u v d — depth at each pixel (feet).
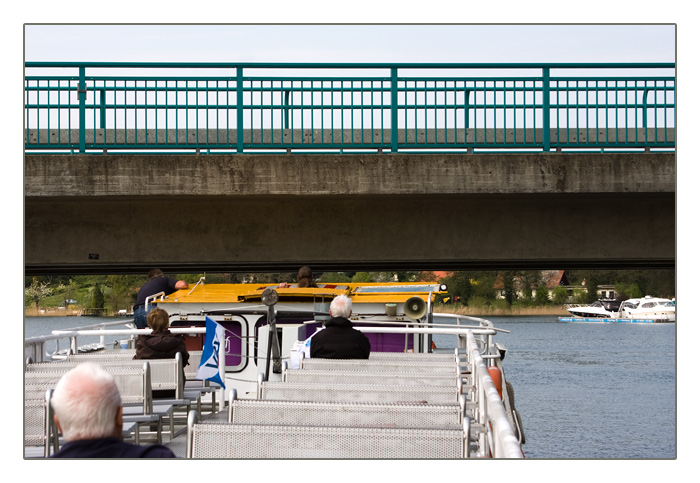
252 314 33.96
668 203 52.70
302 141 50.70
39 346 28.78
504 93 51.47
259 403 16.74
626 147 51.39
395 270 60.39
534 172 49.49
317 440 15.03
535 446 68.59
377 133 51.49
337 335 24.90
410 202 52.29
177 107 50.37
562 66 51.67
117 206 51.39
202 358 25.32
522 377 107.96
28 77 50.21
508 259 52.54
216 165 48.57
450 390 18.60
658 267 59.57
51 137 51.49
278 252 51.90
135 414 21.30
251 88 50.55
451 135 51.72
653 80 51.44
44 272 57.47
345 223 52.11
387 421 16.38
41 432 18.11
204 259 51.70
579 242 52.75
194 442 15.25
